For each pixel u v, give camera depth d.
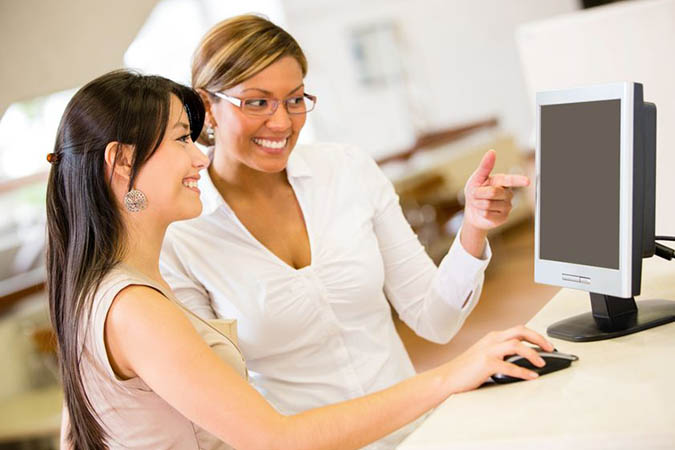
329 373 1.89
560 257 1.57
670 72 2.76
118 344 1.35
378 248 2.00
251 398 1.31
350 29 11.12
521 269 6.15
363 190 1.98
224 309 1.86
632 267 1.44
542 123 1.59
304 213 1.91
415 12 10.91
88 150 1.41
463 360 1.39
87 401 1.41
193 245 1.88
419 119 11.16
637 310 1.57
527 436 1.13
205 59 1.79
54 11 4.81
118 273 1.38
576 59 2.91
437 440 1.18
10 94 4.77
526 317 5.02
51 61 4.84
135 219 1.44
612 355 1.39
